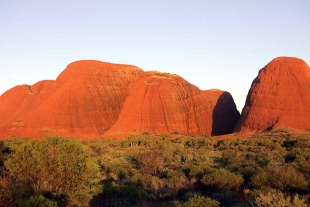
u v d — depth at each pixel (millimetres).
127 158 34750
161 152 32844
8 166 14227
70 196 13508
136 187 17672
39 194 13094
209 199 13219
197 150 40594
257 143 49312
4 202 12438
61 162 14312
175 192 18031
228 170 21734
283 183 16609
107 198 16609
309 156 29203
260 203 11703
